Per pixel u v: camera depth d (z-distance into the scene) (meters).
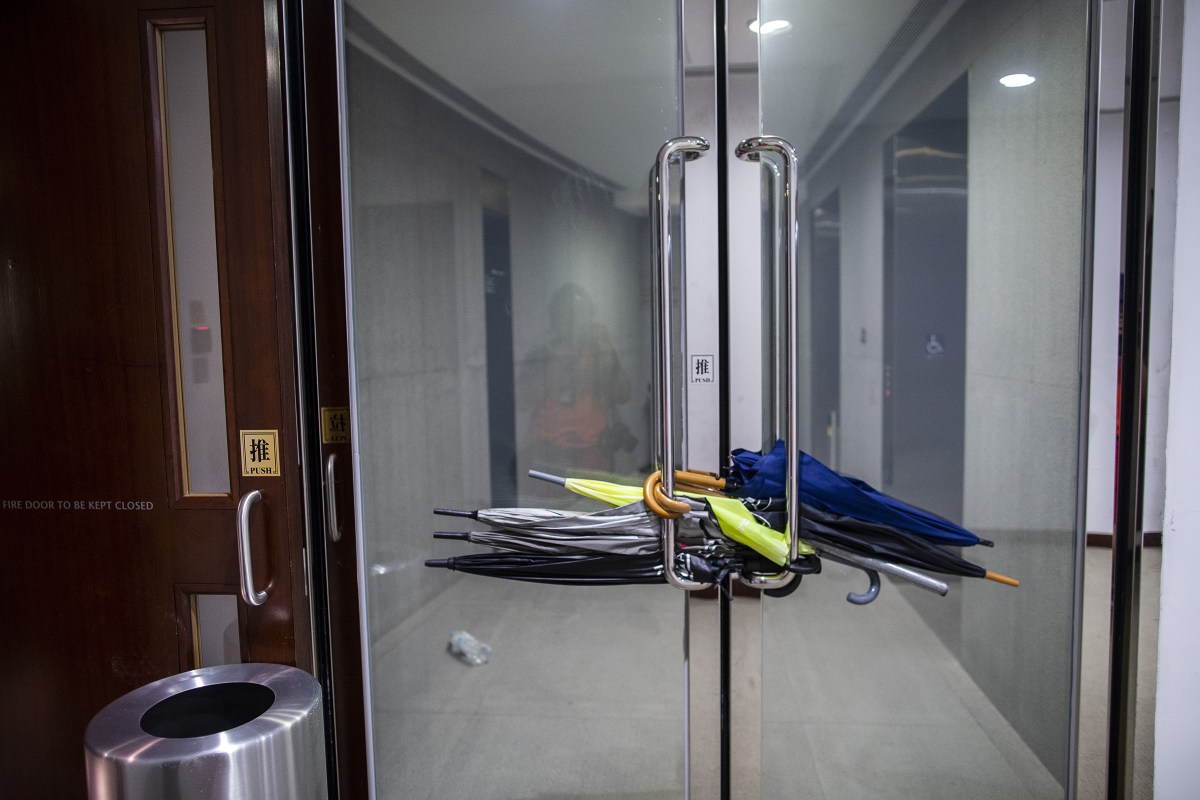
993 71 1.71
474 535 1.62
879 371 1.86
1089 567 1.67
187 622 1.71
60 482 1.71
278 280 1.60
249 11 1.57
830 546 1.54
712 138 1.62
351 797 1.80
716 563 1.56
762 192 1.62
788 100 1.69
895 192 1.76
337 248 1.69
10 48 1.63
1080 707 1.70
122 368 1.67
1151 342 1.59
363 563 1.75
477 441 1.83
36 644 1.75
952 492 1.86
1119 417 1.63
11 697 1.77
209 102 1.60
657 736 1.86
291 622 1.68
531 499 1.83
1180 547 1.62
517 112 1.73
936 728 1.84
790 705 1.84
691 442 1.65
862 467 1.89
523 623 1.89
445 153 1.76
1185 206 1.56
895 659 1.84
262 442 1.65
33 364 1.69
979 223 1.75
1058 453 1.74
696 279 1.63
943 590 1.49
